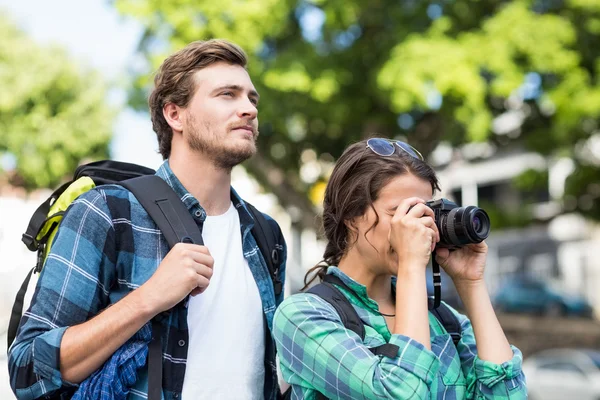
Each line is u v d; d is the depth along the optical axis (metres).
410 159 2.03
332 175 2.08
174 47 11.20
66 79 19.56
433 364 1.83
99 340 1.91
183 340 2.04
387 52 11.59
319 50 12.13
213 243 2.21
